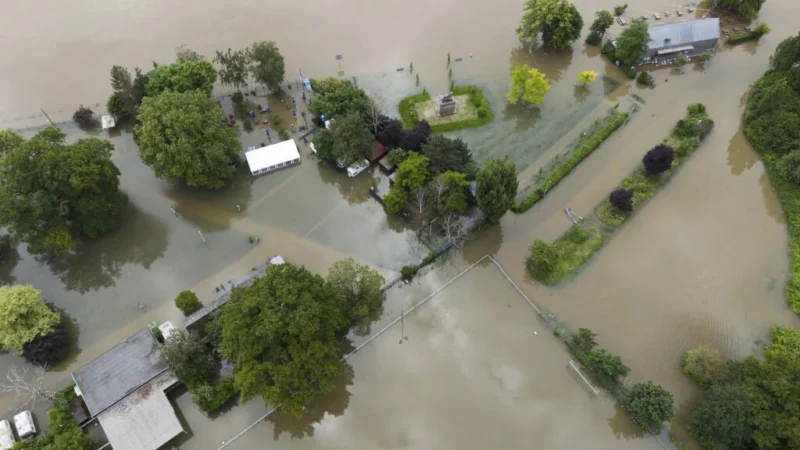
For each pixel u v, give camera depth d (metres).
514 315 77.94
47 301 80.94
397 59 115.06
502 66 113.44
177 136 83.44
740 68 110.31
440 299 79.81
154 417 66.94
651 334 75.38
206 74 98.44
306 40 119.56
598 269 81.94
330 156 93.50
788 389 60.53
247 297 65.25
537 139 99.12
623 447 66.75
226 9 127.25
